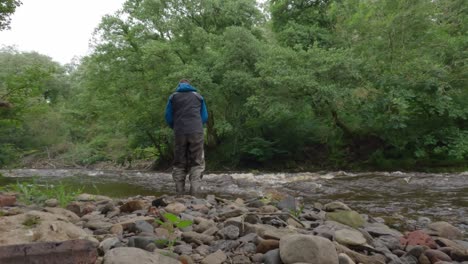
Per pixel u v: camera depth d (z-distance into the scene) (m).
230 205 5.03
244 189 8.80
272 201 5.32
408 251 3.08
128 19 21.94
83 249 1.96
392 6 17.09
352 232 3.26
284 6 22.02
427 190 8.27
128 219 3.64
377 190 8.44
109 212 4.40
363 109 16.50
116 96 22.44
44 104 9.13
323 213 4.67
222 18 22.28
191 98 6.83
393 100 15.34
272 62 16.72
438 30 17.36
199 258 2.55
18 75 8.37
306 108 18.72
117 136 32.84
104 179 13.98
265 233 2.90
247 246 2.78
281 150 19.70
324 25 21.58
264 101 17.27
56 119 40.00
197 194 6.64
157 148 24.44
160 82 20.47
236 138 20.83
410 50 16.92
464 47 16.86
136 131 23.36
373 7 17.69
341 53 16.17
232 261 2.54
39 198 4.68
